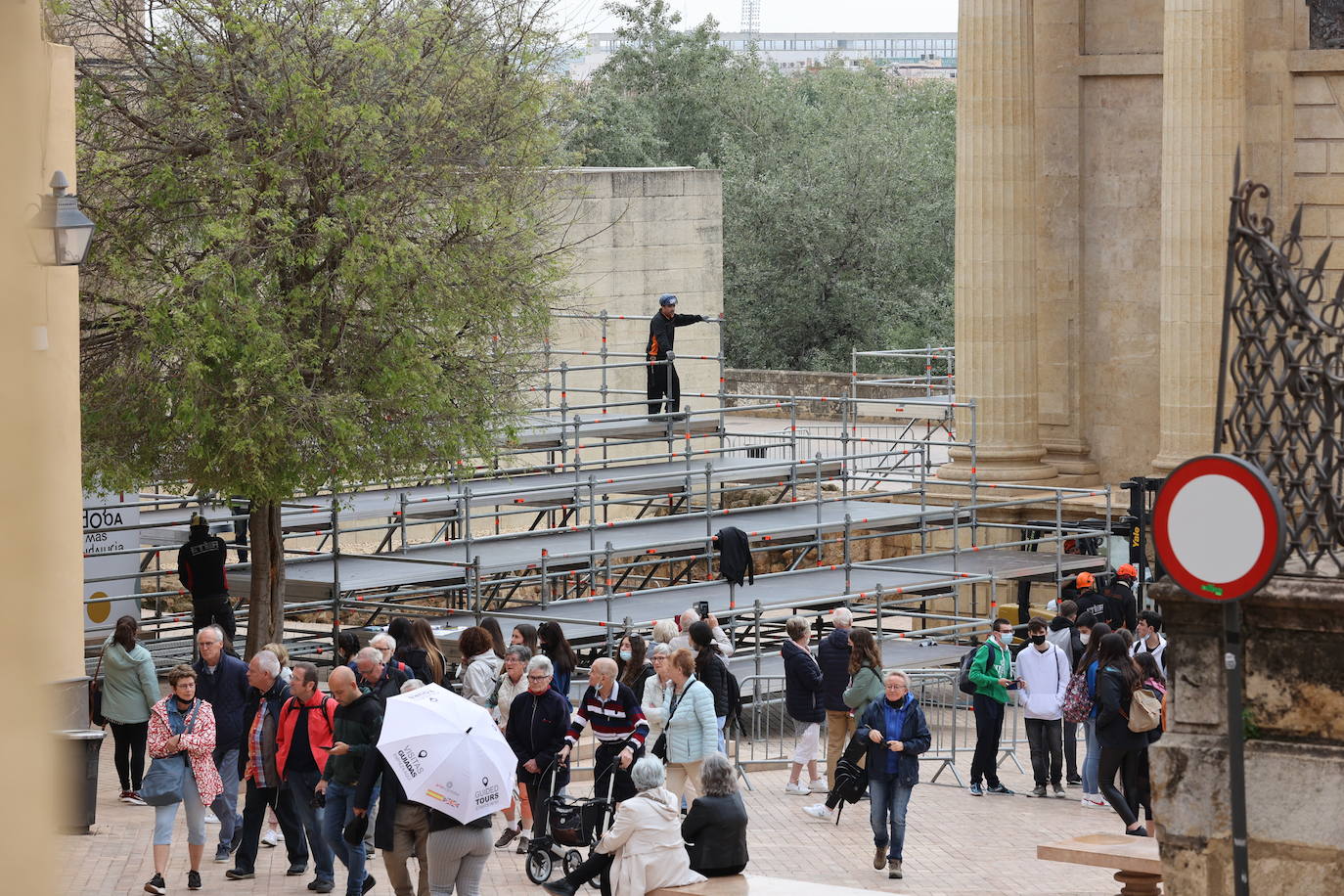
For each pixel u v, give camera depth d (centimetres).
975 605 3247
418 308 2206
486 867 1634
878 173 6494
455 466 2420
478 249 2258
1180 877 767
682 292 4659
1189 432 3334
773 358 6500
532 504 2967
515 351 2388
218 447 2109
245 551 2798
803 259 6431
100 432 2128
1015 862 1688
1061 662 2077
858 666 1919
